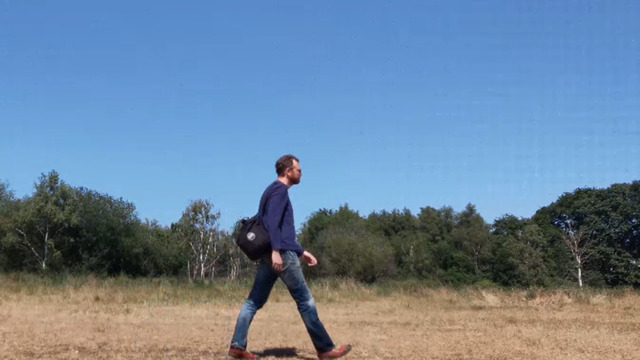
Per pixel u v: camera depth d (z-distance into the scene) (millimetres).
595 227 60250
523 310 12422
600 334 7914
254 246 5547
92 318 8938
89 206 36938
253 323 8977
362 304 14000
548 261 55344
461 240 57938
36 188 35688
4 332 6961
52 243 35000
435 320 9914
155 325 8203
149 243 40844
